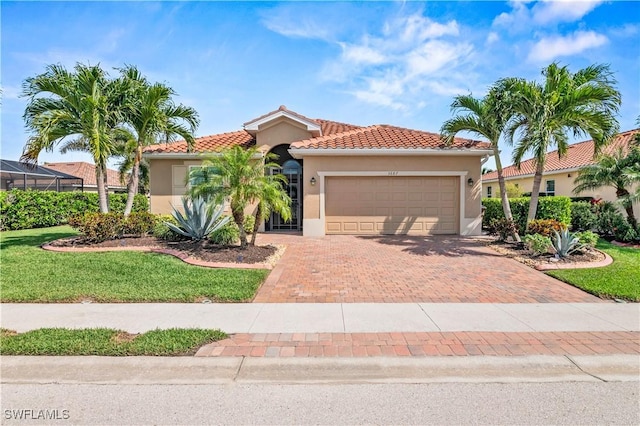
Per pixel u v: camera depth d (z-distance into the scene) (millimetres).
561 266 9820
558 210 14641
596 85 11750
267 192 10898
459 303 7125
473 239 15172
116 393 4039
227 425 3459
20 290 7504
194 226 12094
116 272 8867
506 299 7395
